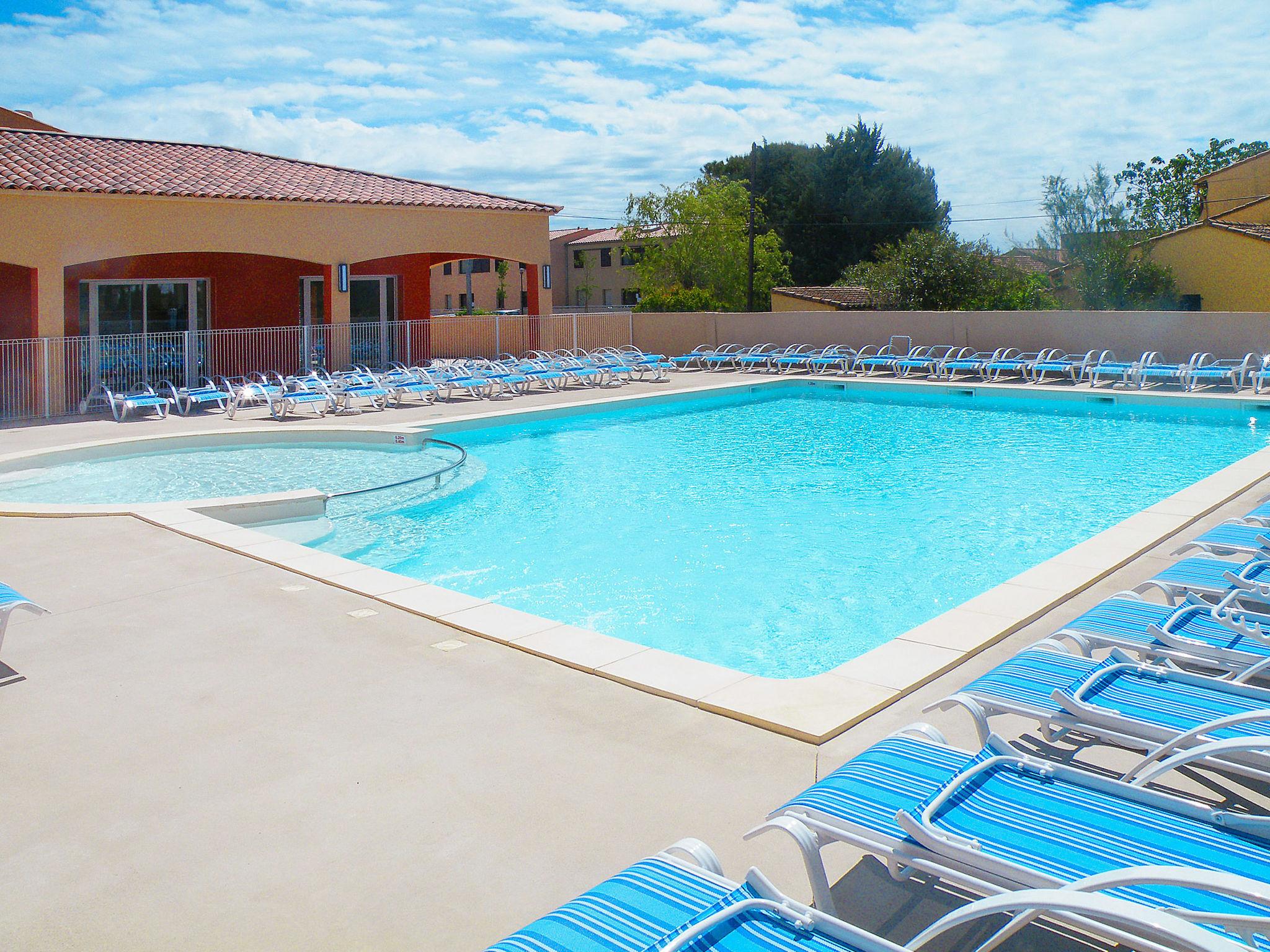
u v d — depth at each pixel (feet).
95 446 45.75
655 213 170.40
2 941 10.10
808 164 191.93
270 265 78.23
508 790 13.16
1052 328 70.23
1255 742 9.84
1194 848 8.90
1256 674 15.20
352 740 14.80
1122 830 9.27
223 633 19.74
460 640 19.26
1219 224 89.25
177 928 10.30
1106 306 93.09
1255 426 51.57
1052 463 44.45
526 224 83.76
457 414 55.42
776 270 172.65
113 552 26.12
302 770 13.87
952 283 106.32
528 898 10.73
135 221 63.21
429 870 11.32
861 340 78.89
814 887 9.53
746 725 15.11
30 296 65.36
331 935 10.16
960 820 9.52
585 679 17.17
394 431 48.83
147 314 72.43
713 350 86.12
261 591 22.63
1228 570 18.98
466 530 33.86
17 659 18.39
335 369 73.72
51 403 58.59
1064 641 18.52
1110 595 21.24
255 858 11.63
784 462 45.78
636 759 14.03
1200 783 12.96
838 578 28.50
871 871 11.11
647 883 8.45
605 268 222.28
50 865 11.55
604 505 37.45
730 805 12.66
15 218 58.39
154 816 12.64
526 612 25.23
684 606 26.27
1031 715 12.85
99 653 18.70
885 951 7.50
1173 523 26.94
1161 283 91.50
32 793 13.29
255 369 71.56
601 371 72.02
